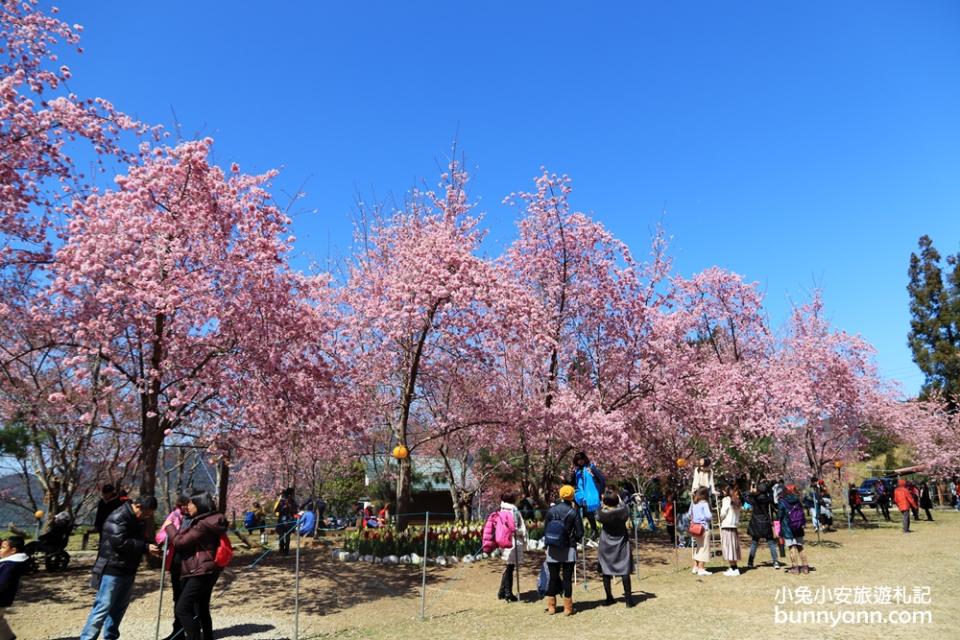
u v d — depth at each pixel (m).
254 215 10.46
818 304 22.61
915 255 39.06
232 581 10.51
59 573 11.00
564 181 15.04
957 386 34.94
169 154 10.20
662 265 16.95
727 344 21.28
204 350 10.78
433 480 23.00
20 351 11.12
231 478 23.58
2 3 9.41
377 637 7.05
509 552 8.95
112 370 9.69
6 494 15.35
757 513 11.44
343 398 12.79
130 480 15.71
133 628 7.47
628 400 15.13
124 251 9.45
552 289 14.98
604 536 8.43
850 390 19.70
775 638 6.37
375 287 14.10
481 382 14.80
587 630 7.00
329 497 22.67
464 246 13.18
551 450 14.67
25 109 8.96
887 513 22.53
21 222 9.41
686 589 9.39
